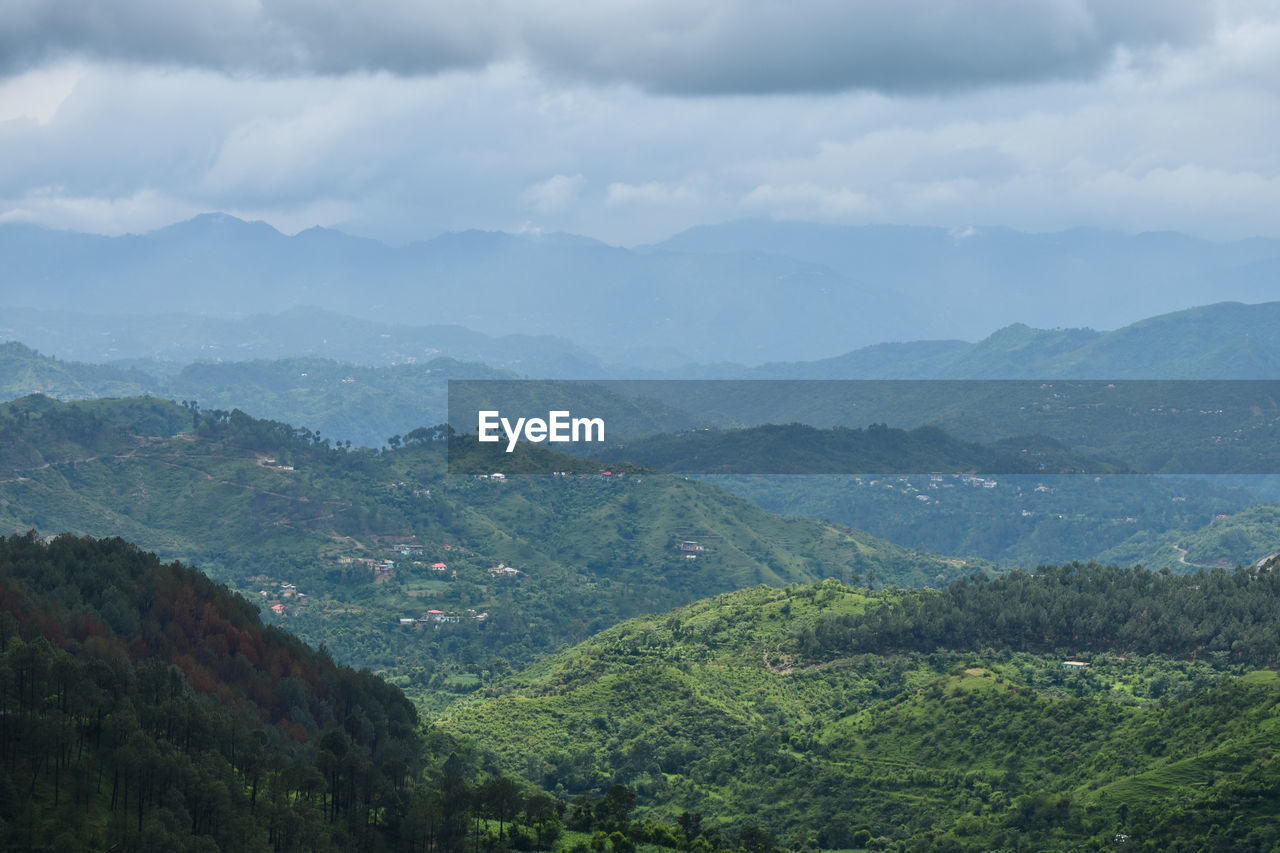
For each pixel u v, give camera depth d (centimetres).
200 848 16562
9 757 17412
